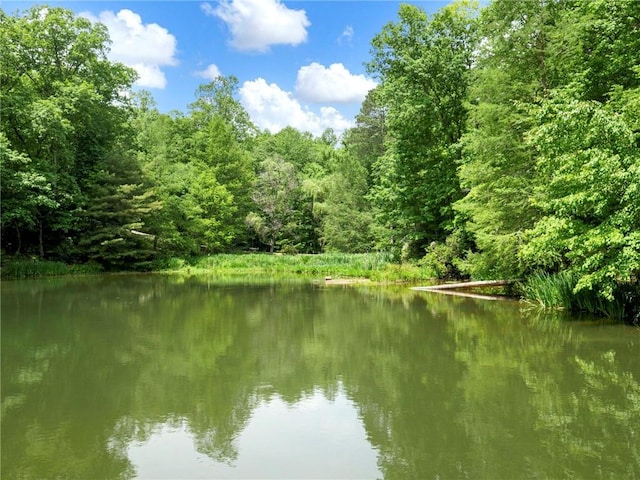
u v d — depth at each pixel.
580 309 12.81
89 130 29.30
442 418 5.53
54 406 5.98
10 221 24.72
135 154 32.91
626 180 9.02
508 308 13.75
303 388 6.71
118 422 5.48
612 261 9.59
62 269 26.62
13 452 4.70
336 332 10.70
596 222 10.47
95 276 26.16
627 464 4.34
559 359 8.08
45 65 27.34
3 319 12.09
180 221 34.50
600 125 9.38
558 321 11.46
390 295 17.88
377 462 4.46
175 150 45.00
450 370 7.55
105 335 10.22
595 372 7.29
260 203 43.00
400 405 5.98
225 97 51.66
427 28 23.45
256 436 5.09
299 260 31.88
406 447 4.77
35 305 14.47
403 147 24.84
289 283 23.16
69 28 27.94
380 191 27.50
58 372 7.44
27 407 5.94
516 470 4.27
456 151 22.59
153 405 6.03
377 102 25.06
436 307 14.39
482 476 4.17
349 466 4.40
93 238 27.48
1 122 25.06
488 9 16.64
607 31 12.53
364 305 15.06
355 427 5.33
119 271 29.70
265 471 4.30
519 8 14.41
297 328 11.20
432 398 6.23
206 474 4.27
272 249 43.22
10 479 4.17
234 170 43.06
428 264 23.30
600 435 4.99
